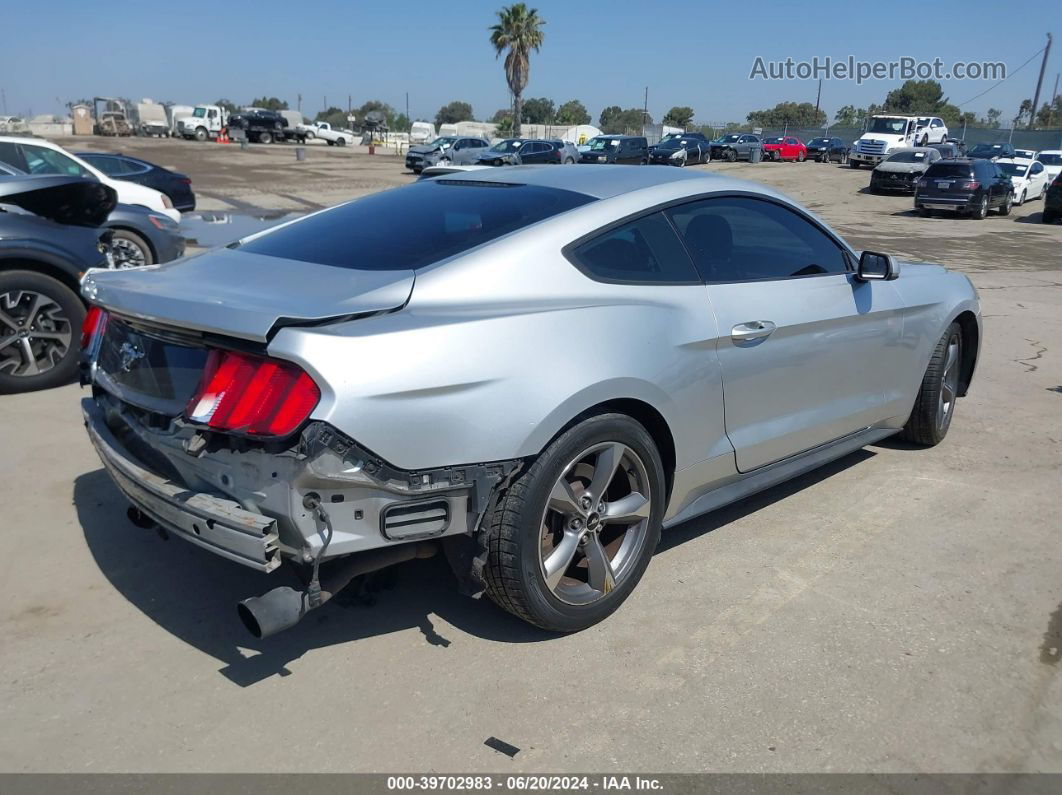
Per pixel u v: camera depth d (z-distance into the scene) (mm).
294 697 2689
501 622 3117
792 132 58594
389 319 2570
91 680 2762
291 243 3264
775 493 4328
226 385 2467
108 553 3580
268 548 2434
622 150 36062
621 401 3004
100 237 5789
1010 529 3934
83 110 65562
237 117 59906
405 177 32000
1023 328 8727
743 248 3637
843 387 4035
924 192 22516
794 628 3092
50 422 5102
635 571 3166
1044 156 34969
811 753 2465
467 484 2617
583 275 2990
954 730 2572
